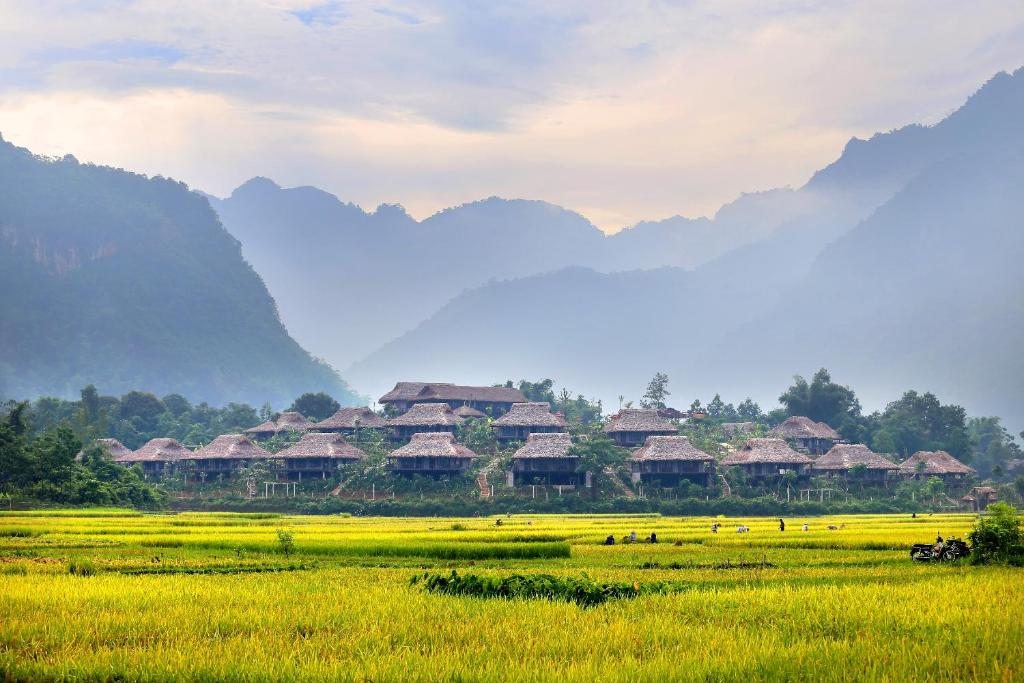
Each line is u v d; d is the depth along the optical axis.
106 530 88.00
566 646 36.44
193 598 46.34
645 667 33.25
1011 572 55.53
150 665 34.00
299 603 45.25
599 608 44.00
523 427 169.50
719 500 143.62
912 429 198.00
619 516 133.25
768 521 116.88
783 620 40.88
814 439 186.75
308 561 67.12
